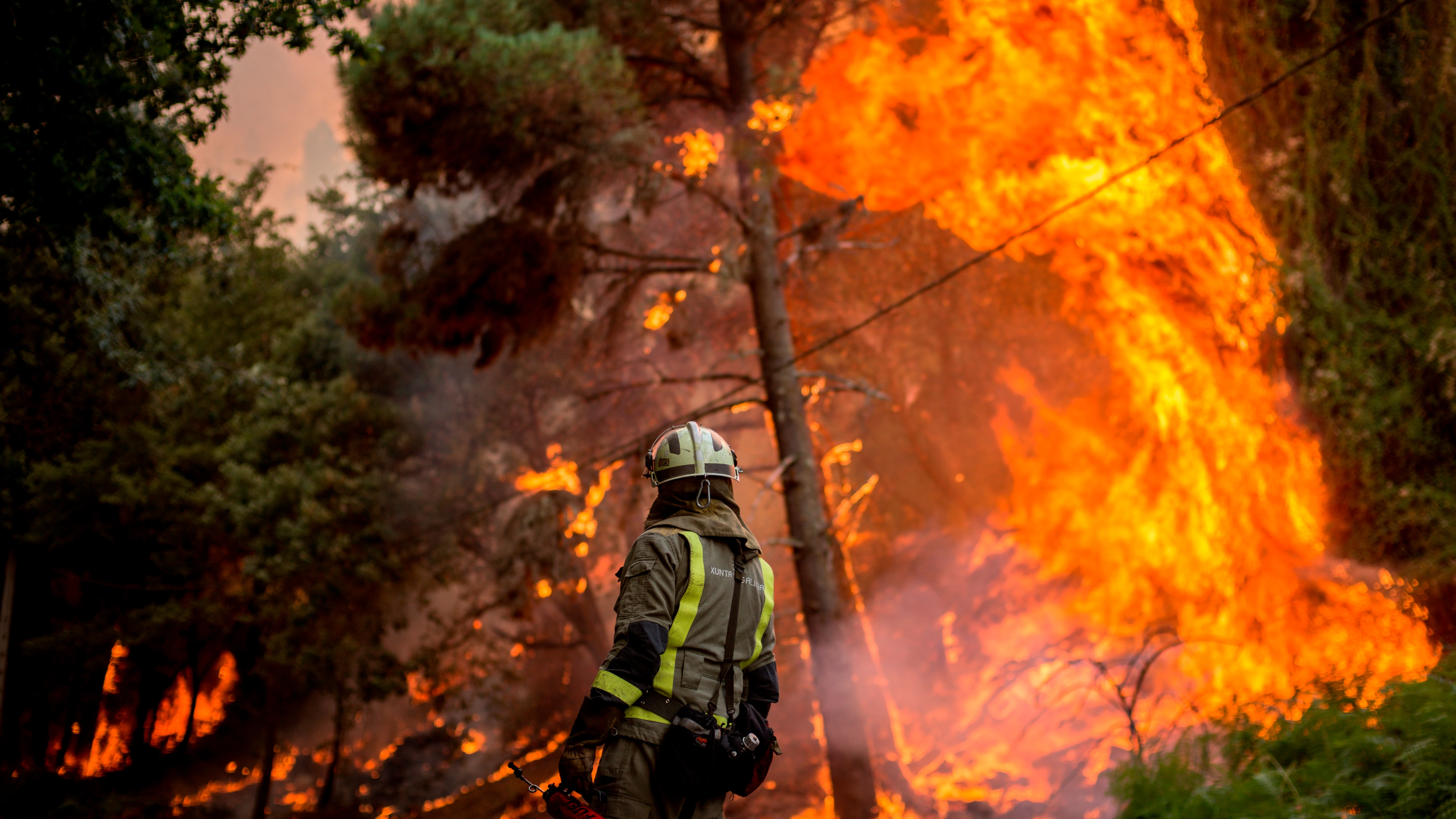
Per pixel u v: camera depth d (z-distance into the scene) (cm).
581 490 1875
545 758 2114
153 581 2298
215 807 2647
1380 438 606
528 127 1288
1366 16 617
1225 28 700
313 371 2192
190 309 2155
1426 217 596
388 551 1955
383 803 2478
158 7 780
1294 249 651
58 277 1223
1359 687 492
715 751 244
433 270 1486
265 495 1856
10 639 1959
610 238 1675
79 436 1986
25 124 758
